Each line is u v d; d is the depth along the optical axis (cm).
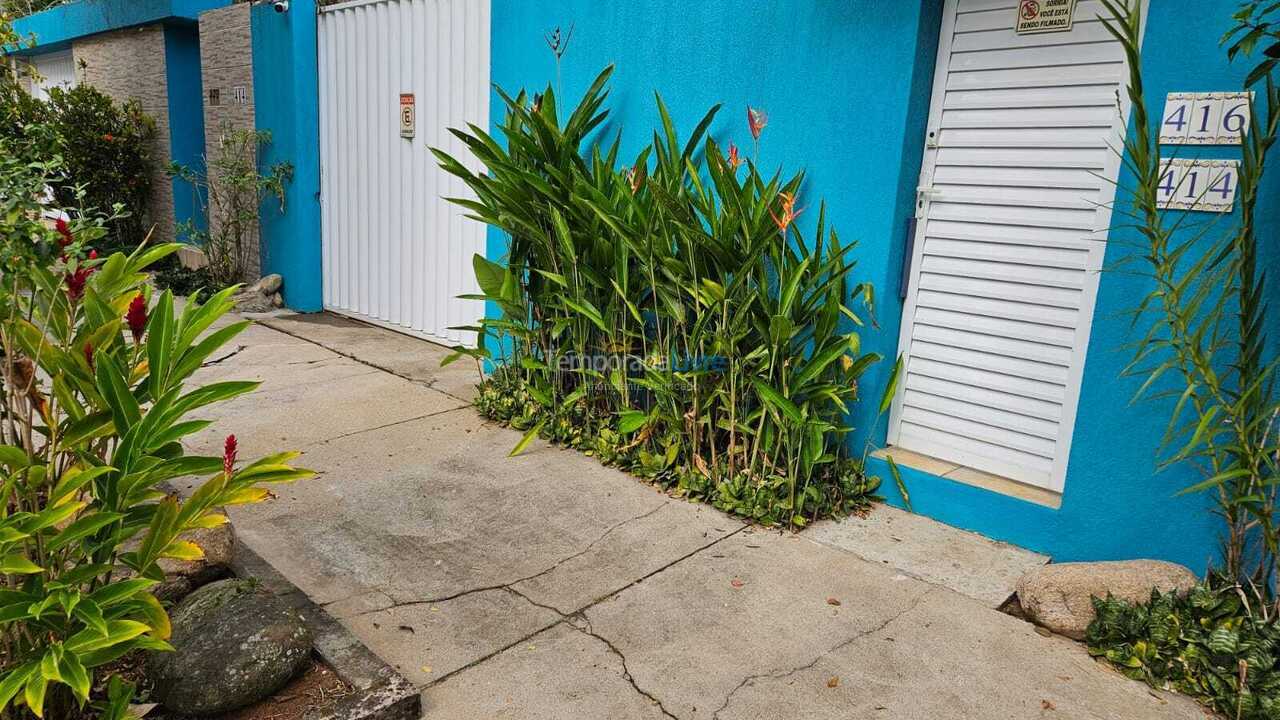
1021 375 349
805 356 388
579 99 484
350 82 677
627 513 370
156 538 200
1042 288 339
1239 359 264
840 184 378
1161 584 284
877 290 371
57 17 1070
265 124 751
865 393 383
